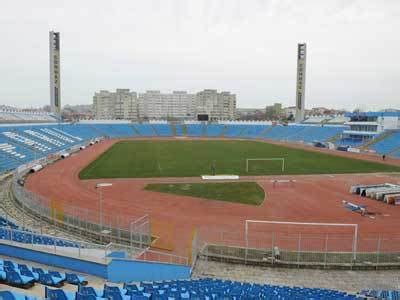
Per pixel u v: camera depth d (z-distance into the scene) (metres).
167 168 55.62
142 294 12.27
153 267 17.47
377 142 85.81
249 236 25.89
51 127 98.62
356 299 14.51
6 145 64.00
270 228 27.80
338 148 88.62
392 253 21.97
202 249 22.78
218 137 129.38
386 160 68.31
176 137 127.94
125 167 56.53
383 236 26.17
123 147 88.44
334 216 31.17
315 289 16.88
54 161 62.62
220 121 156.50
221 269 20.77
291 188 42.25
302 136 114.44
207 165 58.97
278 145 97.62
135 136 130.00
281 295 14.33
